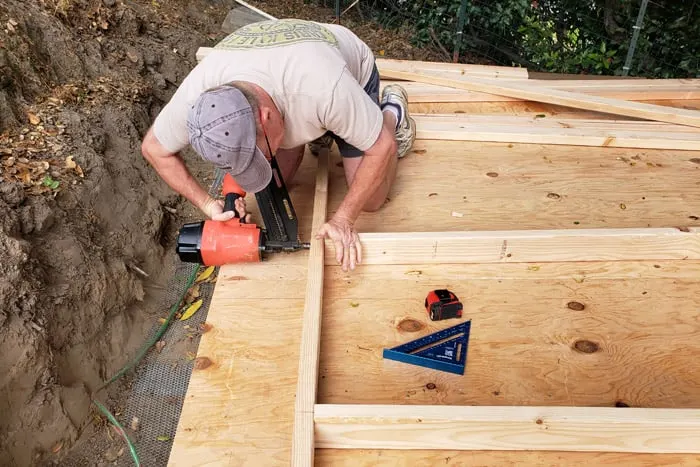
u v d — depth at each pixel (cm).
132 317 312
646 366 164
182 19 555
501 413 139
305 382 148
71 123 348
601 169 254
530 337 173
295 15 690
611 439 140
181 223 377
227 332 183
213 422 158
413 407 141
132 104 403
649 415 138
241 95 152
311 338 160
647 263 200
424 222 219
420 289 190
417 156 262
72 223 302
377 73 224
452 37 657
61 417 253
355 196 190
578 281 193
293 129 174
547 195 236
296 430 137
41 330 253
